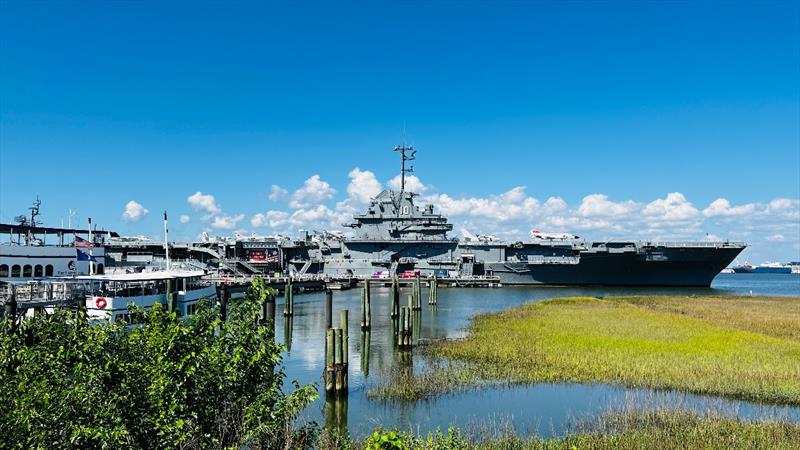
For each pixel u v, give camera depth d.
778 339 36.22
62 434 11.10
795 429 18.61
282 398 14.22
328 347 25.38
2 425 10.71
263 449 13.62
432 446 15.88
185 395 12.10
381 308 64.25
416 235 99.81
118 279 34.47
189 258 93.12
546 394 24.66
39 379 11.91
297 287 85.69
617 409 21.52
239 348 13.34
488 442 17.92
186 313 40.09
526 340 36.72
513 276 96.69
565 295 80.62
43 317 15.01
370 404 23.84
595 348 33.25
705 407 21.75
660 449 16.89
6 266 33.41
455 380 27.09
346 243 101.12
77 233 49.25
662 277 92.69
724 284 162.62
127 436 11.31
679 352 31.59
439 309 62.66
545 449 17.30
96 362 12.01
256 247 98.25
